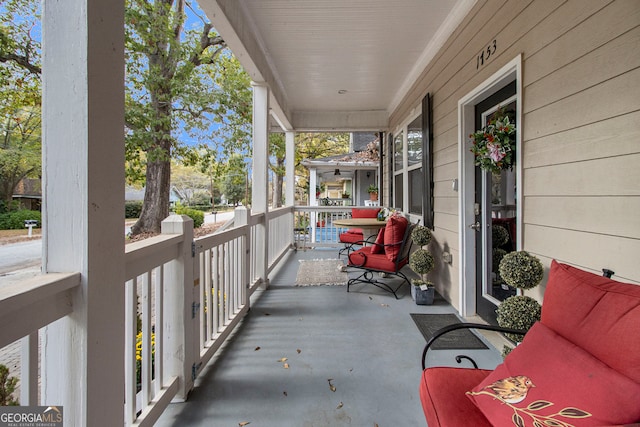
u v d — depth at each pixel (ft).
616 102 4.48
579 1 5.11
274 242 16.76
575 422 2.81
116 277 3.71
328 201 41.34
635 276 4.26
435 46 11.77
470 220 9.72
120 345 3.79
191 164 25.85
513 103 7.77
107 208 3.54
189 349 6.00
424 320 9.61
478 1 8.64
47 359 3.28
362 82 16.02
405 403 5.78
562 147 5.55
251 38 10.61
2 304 2.46
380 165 22.48
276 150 43.01
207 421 5.31
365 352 7.65
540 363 3.50
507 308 5.93
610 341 3.06
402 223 12.63
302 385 6.32
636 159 4.21
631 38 4.24
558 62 5.62
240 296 9.80
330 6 9.58
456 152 10.22
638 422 2.59
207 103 24.26
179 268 5.77
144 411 4.82
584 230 5.10
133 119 20.04
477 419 3.55
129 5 19.90
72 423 3.23
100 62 3.41
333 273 15.61
